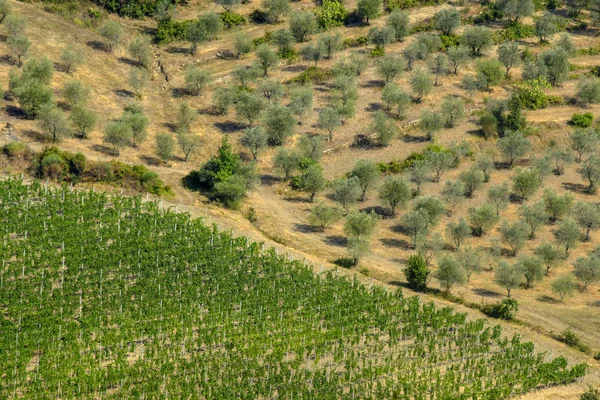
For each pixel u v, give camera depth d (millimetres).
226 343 112062
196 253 129875
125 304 116938
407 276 137750
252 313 120062
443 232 161625
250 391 103812
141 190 152500
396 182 164375
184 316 116375
